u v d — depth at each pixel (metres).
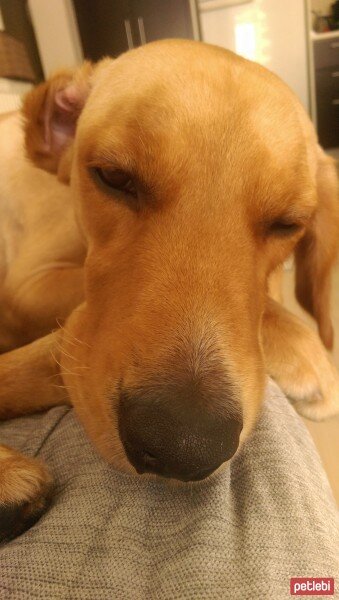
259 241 0.28
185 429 0.20
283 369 0.32
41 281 0.40
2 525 0.22
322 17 1.94
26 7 1.25
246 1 1.22
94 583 0.19
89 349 0.26
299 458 0.25
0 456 0.23
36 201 0.41
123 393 0.22
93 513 0.21
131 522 0.21
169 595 0.18
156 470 0.20
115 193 0.27
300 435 0.28
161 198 0.26
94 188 0.28
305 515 0.21
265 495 0.22
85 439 0.26
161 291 0.24
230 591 0.18
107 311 0.26
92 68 0.37
